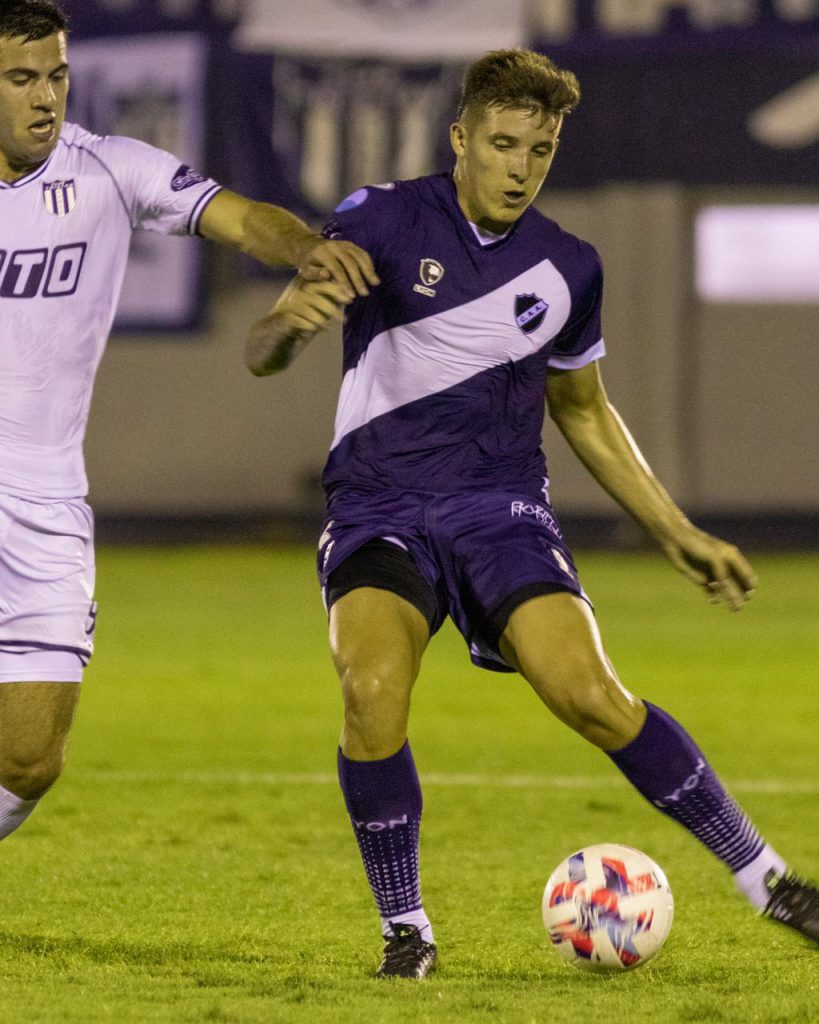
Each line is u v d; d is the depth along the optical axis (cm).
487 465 1338
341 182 8662
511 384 1333
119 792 2245
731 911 1527
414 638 1259
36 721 1306
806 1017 1093
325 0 8631
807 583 6731
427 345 1316
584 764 2552
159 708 3200
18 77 1220
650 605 5725
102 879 1661
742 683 3638
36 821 2006
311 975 1240
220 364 9450
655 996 1160
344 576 1283
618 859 1244
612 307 9169
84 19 8750
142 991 1166
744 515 9288
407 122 8612
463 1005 1121
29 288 1286
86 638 1342
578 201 9119
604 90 8938
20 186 1280
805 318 9212
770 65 8769
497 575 1272
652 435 9188
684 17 8744
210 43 8675
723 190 9131
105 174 1302
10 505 1302
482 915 1504
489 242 1319
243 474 9506
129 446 9525
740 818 1240
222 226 1291
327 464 1360
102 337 1335
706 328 9244
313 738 2822
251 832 1956
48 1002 1123
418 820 1248
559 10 8794
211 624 4994
